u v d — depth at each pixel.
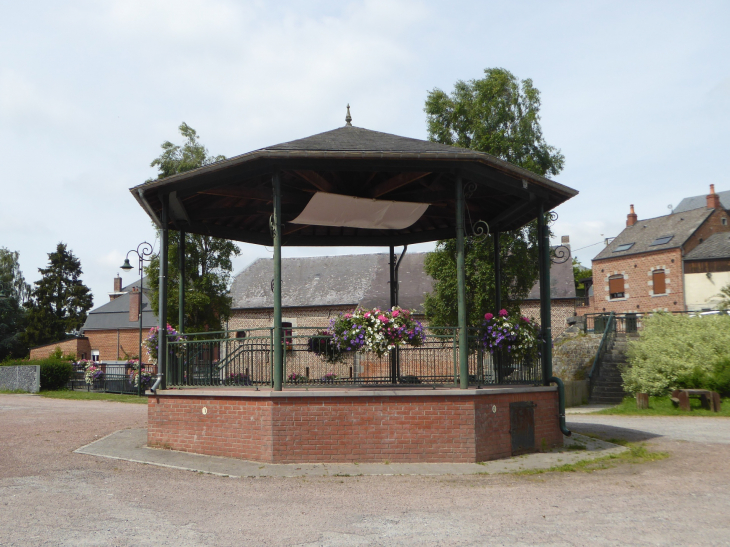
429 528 5.16
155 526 5.18
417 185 10.55
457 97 21.81
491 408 8.66
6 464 8.03
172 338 9.83
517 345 9.47
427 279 34.09
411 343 8.86
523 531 5.07
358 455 8.14
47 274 61.06
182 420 9.07
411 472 7.63
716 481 7.23
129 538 4.82
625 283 36.72
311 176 9.20
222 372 9.94
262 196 9.62
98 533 4.94
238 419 8.45
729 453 9.33
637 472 7.82
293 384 9.28
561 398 9.95
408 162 8.48
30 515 5.48
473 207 11.38
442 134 21.48
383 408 8.23
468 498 6.30
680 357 17.23
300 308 33.47
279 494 6.46
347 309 32.78
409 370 11.26
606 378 20.11
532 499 6.25
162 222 9.64
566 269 33.03
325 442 8.12
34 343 54.34
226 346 10.04
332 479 7.23
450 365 10.70
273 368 8.50
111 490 6.55
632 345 18.70
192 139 22.91
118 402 20.95
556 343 24.91
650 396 17.36
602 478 7.41
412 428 8.23
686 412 15.50
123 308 47.75
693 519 5.45
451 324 20.52
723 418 14.48
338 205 10.06
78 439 10.22
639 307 35.88
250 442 8.28
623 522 5.35
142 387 23.86
